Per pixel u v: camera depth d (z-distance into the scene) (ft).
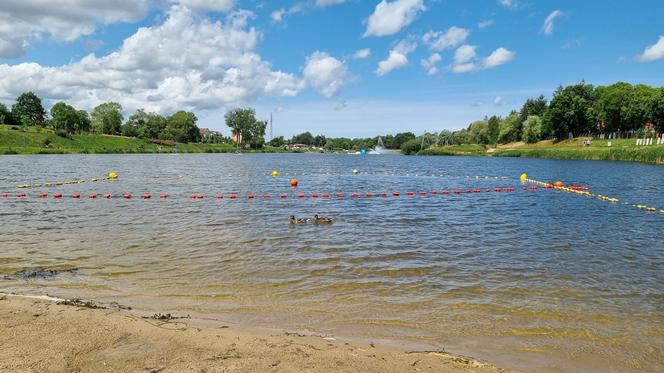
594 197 104.78
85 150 402.52
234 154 495.41
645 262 47.73
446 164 273.95
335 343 27.86
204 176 166.71
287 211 81.46
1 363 23.86
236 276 41.70
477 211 82.99
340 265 45.47
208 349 26.30
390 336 29.30
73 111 462.19
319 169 222.07
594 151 280.10
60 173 168.86
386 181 152.05
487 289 38.73
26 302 33.78
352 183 143.54
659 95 290.35
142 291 37.58
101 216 74.54
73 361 24.39
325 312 33.32
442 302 35.58
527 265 46.16
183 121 584.40
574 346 28.35
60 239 56.59
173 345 26.76
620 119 354.74
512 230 64.49
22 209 82.53
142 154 428.15
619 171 178.60
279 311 33.42
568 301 36.09
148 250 50.98
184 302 35.09
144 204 89.97
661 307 35.06
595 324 31.68
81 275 41.88
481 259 48.34
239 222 69.10
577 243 56.34
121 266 44.70
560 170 192.75
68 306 33.06
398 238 58.29
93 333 28.19
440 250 52.08
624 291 38.58
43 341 26.78
